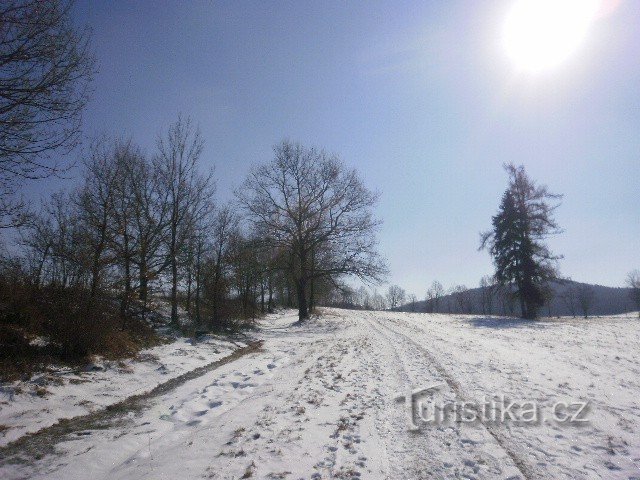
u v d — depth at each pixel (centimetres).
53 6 834
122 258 1700
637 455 597
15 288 1310
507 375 1115
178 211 2141
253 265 3219
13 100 829
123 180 1859
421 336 2078
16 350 1051
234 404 934
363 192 3316
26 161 866
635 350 1517
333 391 1005
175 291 2108
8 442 664
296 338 2241
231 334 2238
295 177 3359
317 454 630
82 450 651
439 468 574
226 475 561
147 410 876
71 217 1758
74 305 1205
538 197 3506
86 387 968
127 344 1362
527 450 627
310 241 3372
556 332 2197
